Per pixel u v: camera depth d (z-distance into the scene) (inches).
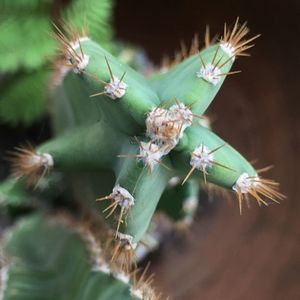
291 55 20.0
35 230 18.5
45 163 13.8
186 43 21.3
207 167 11.6
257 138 20.7
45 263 16.9
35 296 16.0
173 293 20.2
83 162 13.3
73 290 15.0
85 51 12.0
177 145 11.7
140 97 11.6
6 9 19.1
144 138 11.9
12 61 18.6
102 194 13.3
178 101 11.7
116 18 21.7
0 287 16.3
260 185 12.1
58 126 16.8
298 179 20.0
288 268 19.6
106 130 12.6
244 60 20.8
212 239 20.8
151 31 21.8
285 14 19.6
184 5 21.0
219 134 21.0
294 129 20.2
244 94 21.0
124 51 19.9
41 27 19.2
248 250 20.2
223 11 20.4
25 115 19.7
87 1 18.4
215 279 20.2
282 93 20.4
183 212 16.4
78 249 15.7
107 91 11.5
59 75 15.8
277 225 20.1
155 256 20.8
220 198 21.1
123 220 12.0
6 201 19.3
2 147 21.0
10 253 17.9
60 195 19.1
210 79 11.7
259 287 19.7
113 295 13.4
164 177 12.2
